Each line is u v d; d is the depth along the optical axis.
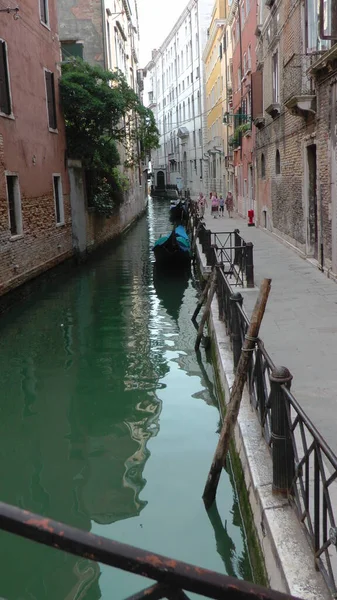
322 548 2.95
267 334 7.54
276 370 3.77
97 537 1.12
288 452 3.76
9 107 13.32
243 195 28.25
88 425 6.84
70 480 5.59
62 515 4.98
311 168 13.01
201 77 47.50
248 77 24.09
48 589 4.13
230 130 33.62
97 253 21.86
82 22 25.19
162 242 17.86
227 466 5.57
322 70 10.56
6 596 4.09
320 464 2.97
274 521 3.55
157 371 8.62
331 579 2.86
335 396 5.38
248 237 19.05
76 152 18.92
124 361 9.09
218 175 40.34
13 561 4.44
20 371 8.73
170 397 7.61
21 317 12.13
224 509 4.91
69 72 18.50
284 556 3.22
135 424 6.81
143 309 12.66
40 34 15.96
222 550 4.44
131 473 5.63
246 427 4.92
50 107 17.05
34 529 1.07
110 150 20.28
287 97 13.85
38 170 15.43
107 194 23.38
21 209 13.90
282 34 15.18
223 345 7.49
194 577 1.19
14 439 6.55
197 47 49.06
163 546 4.51
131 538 4.61
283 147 15.97
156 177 75.31
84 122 18.95
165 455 5.98
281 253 14.86
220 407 7.05
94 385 8.09
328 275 11.12
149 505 5.06
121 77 20.25
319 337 7.30
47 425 6.87
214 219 28.22
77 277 16.94
